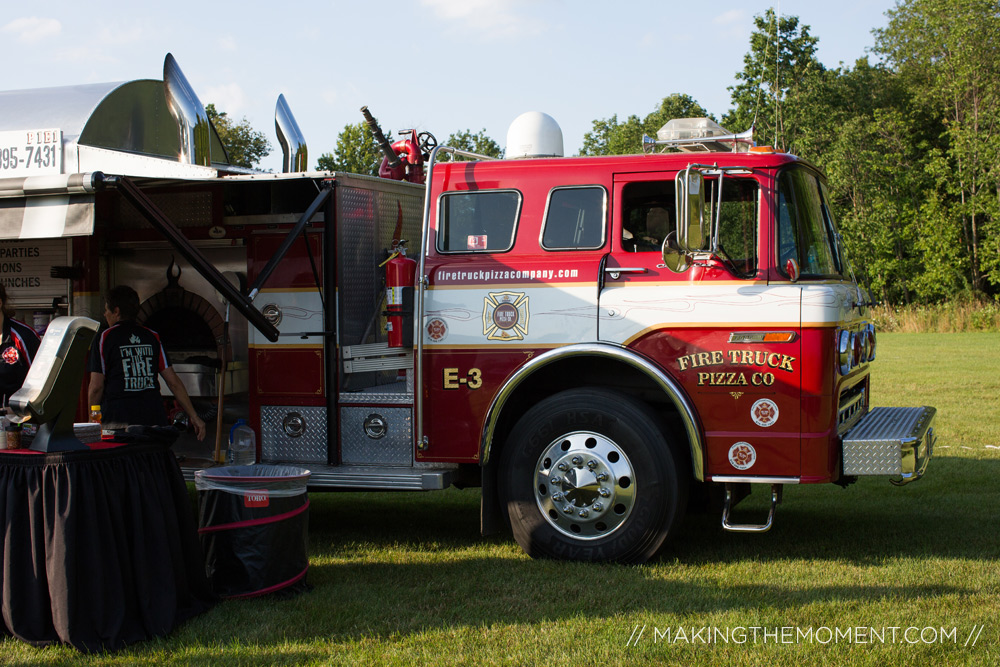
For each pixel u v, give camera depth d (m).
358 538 5.96
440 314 5.34
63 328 3.88
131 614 3.95
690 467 5.19
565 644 3.73
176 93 6.10
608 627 3.92
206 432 6.38
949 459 8.20
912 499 6.74
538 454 5.13
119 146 6.52
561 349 5.08
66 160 6.14
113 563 3.89
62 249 6.52
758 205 4.90
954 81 42.53
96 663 3.65
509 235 5.34
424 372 5.38
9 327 5.09
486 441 5.22
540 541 5.12
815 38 39.16
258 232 5.88
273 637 3.90
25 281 6.64
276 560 4.46
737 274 4.89
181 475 4.27
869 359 5.83
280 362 5.79
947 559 4.96
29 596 3.85
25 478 3.87
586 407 5.02
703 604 4.23
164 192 6.36
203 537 4.48
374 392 5.68
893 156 42.94
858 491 7.12
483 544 5.70
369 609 4.27
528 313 5.18
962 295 39.56
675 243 4.73
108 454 3.93
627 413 4.96
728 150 5.83
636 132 53.09
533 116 5.80
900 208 42.75
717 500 5.47
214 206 6.23
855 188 42.50
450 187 5.45
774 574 4.74
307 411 5.74
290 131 6.54
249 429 5.80
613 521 5.00
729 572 4.80
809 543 5.48
